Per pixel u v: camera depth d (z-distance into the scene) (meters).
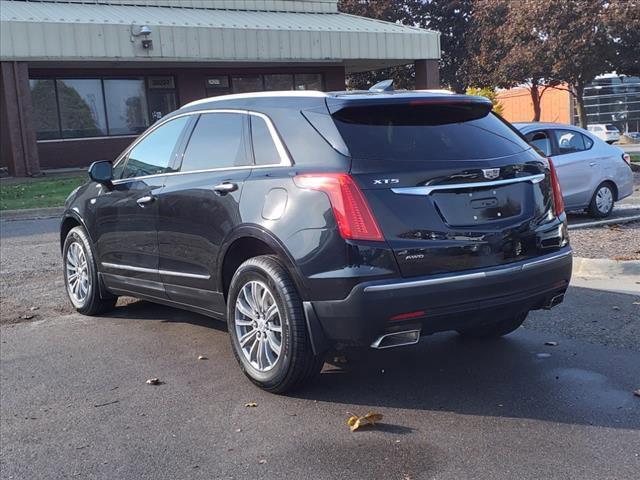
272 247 4.53
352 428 4.12
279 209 4.53
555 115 52.19
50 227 12.80
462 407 4.41
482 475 3.53
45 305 7.29
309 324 4.38
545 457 3.70
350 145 4.37
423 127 4.62
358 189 4.18
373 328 4.16
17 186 18.03
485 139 4.73
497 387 4.72
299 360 4.47
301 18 26.67
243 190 4.84
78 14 21.58
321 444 3.96
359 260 4.14
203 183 5.23
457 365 5.20
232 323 4.96
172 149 5.80
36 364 5.50
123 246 6.18
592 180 11.48
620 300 6.61
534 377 4.87
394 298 4.12
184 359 5.53
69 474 3.73
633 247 8.86
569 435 3.94
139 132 24.55
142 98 24.56
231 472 3.68
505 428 4.07
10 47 19.30
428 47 26.94
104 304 6.86
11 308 7.18
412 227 4.21
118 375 5.21
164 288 5.79
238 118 5.21
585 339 5.62
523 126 11.27
